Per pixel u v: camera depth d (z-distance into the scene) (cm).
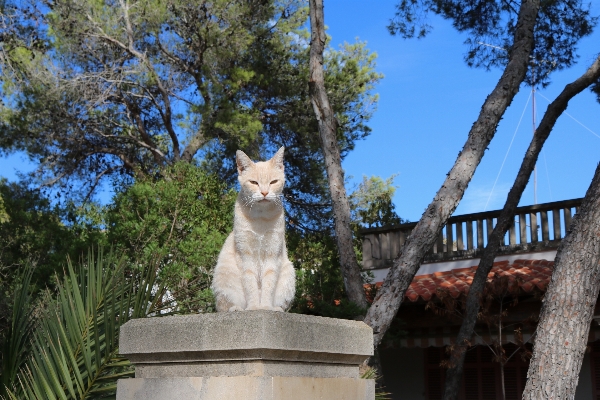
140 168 1831
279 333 348
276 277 428
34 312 694
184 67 1794
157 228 1202
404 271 903
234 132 1641
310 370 373
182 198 1240
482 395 1333
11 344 585
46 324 557
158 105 1838
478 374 1344
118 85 1820
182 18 1698
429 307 1168
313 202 1911
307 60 1831
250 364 350
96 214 1361
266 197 420
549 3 1312
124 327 397
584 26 1315
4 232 1423
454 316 1195
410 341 1310
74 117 1784
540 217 1327
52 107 1741
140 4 1691
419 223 921
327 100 1105
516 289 1083
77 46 1767
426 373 1396
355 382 394
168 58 1797
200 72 1784
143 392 381
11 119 1714
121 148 1955
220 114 1652
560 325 729
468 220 1414
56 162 1864
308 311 1077
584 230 743
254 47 1789
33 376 533
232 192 1316
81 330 540
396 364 1441
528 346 1286
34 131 1770
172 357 376
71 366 530
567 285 736
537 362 733
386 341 1200
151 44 1823
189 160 1839
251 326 346
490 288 1095
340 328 387
